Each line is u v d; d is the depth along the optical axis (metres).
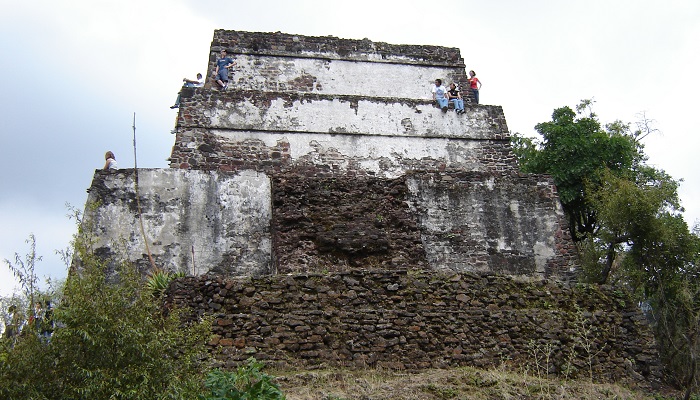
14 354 7.59
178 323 8.96
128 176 15.86
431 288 12.79
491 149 19.55
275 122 18.42
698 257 15.19
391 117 19.28
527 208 17.27
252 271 15.60
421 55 21.52
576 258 16.94
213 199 16.16
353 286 12.52
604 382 12.50
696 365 12.16
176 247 15.45
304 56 20.66
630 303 13.62
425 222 16.69
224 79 19.53
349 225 15.67
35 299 8.27
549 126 21.14
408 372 11.71
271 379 9.22
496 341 12.51
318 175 18.12
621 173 20.06
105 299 8.02
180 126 17.70
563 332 12.88
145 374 7.73
